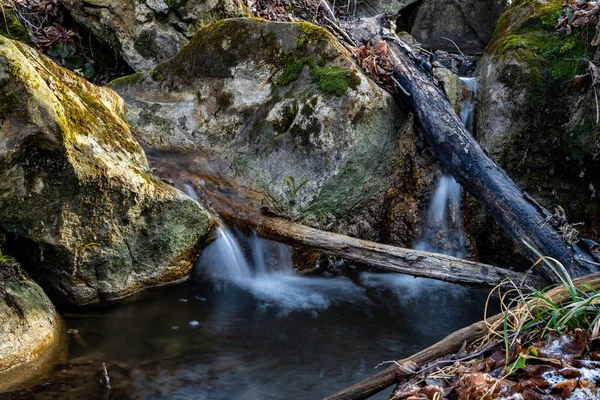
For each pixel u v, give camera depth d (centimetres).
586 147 513
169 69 565
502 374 252
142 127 536
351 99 489
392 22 670
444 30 807
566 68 536
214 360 363
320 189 485
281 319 423
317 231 443
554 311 276
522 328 276
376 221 534
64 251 386
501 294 394
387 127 520
